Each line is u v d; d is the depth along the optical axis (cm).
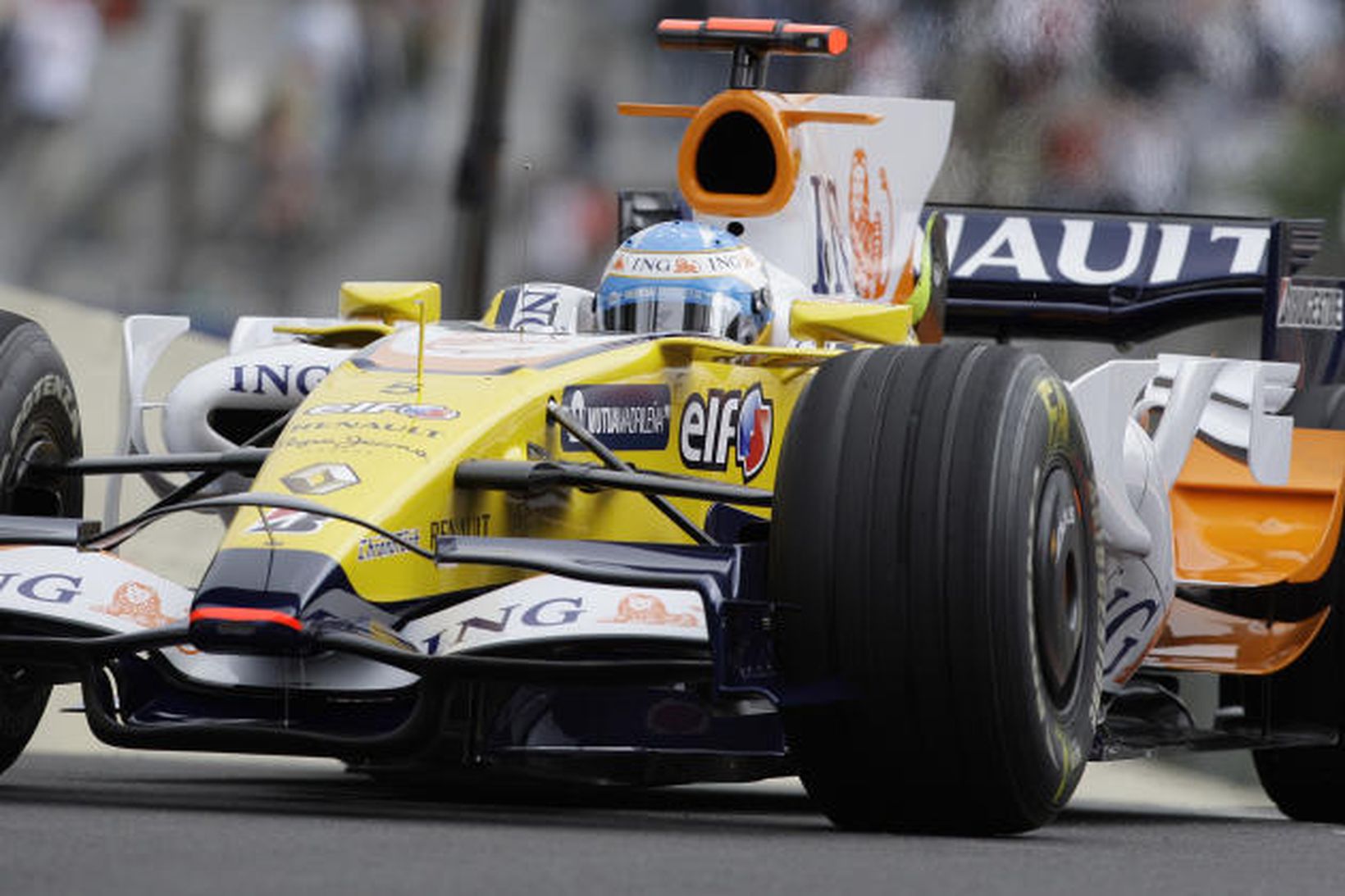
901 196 2339
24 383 1761
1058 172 4234
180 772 2111
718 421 1891
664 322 1928
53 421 1811
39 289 4756
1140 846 1630
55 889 1080
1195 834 1872
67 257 4809
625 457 1794
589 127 4722
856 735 1569
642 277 1945
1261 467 2175
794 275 2131
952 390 1573
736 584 1544
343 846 1305
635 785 1723
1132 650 2102
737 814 1881
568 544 1536
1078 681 1656
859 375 1605
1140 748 2025
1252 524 2275
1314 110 4347
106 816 1458
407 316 1964
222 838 1327
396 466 1605
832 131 2217
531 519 1716
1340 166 4319
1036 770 1570
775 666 1564
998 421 1557
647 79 4781
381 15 4981
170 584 1638
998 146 4225
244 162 4906
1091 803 2480
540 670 1492
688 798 2119
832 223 2202
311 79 4941
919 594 1529
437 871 1198
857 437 1569
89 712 1519
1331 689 2316
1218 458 2305
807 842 1489
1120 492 1989
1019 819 1600
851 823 1641
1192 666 2266
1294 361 2572
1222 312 2797
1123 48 4253
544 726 1622
